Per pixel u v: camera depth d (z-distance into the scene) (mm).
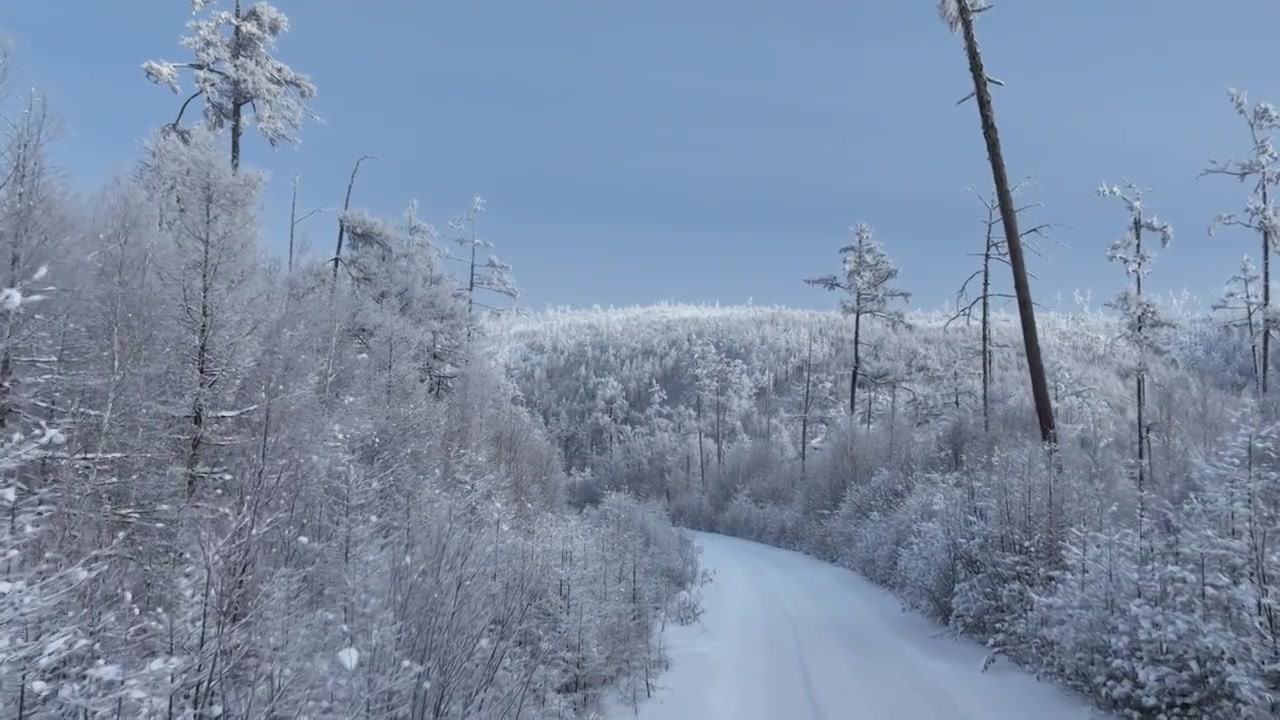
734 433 75938
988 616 8938
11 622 3953
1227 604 5547
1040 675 7176
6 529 4859
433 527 6578
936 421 27812
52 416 8922
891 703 6992
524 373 114625
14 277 8438
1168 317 21672
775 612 12492
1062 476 9562
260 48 16375
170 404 9617
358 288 21766
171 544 6270
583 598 9562
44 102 9516
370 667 4844
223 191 10516
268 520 5750
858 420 30719
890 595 13438
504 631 7016
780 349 111312
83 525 6500
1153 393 20438
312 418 10078
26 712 3844
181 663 4043
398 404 17859
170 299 10094
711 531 42719
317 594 6230
